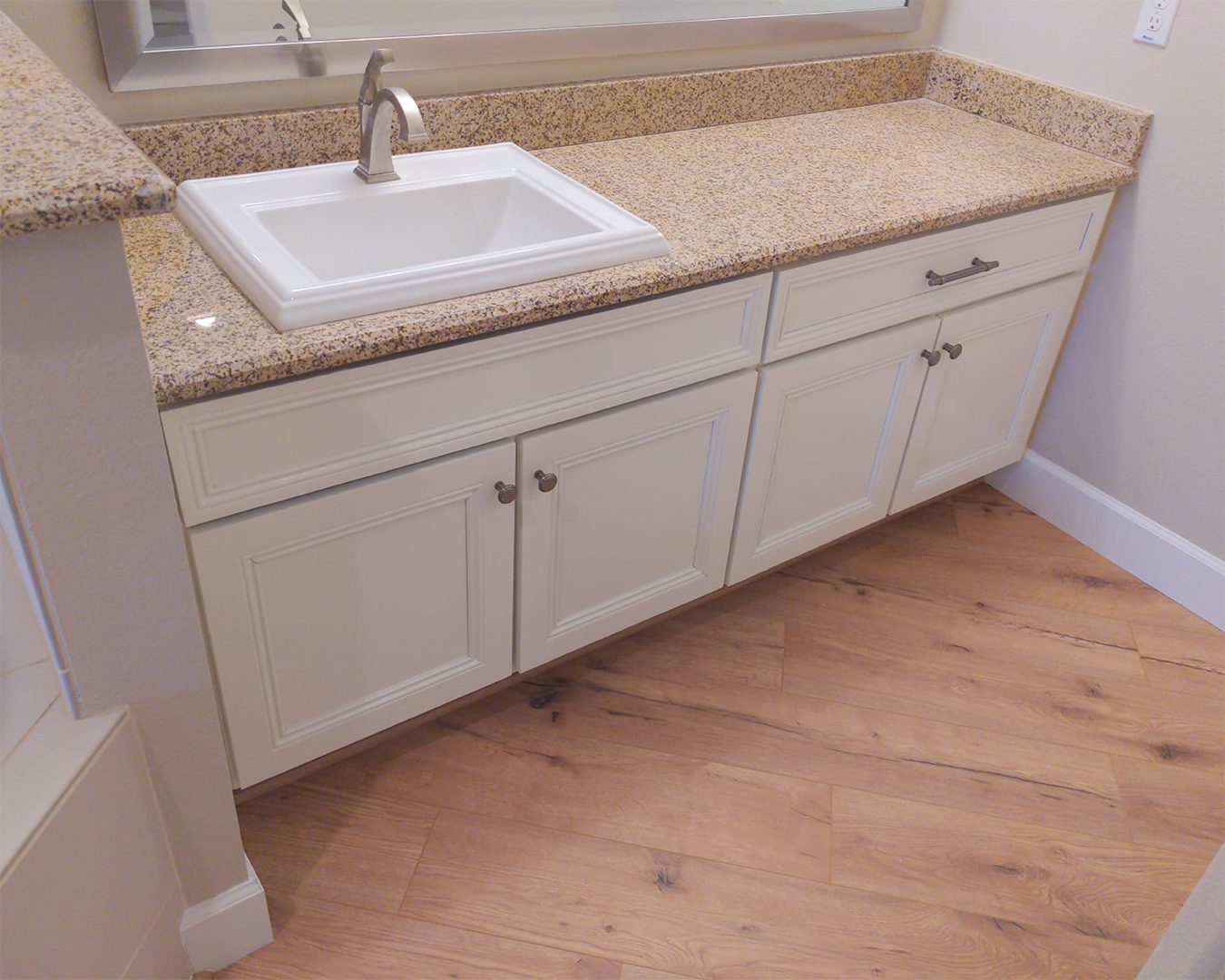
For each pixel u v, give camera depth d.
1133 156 1.94
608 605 1.74
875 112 2.16
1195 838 1.67
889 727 1.83
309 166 1.54
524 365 1.36
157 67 1.39
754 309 1.56
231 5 1.42
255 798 1.62
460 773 1.69
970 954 1.48
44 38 1.30
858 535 2.30
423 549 1.42
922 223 1.65
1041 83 2.05
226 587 1.25
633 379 1.49
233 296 1.24
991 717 1.87
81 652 1.06
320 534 1.30
